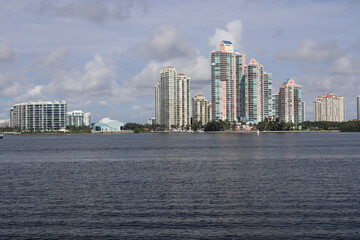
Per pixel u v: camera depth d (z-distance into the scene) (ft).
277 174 299.17
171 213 175.73
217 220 164.45
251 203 194.29
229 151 569.64
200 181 265.95
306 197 207.72
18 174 313.12
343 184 248.93
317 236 144.36
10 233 149.89
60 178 286.66
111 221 163.84
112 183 260.42
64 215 173.78
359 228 152.05
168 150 608.19
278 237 144.15
